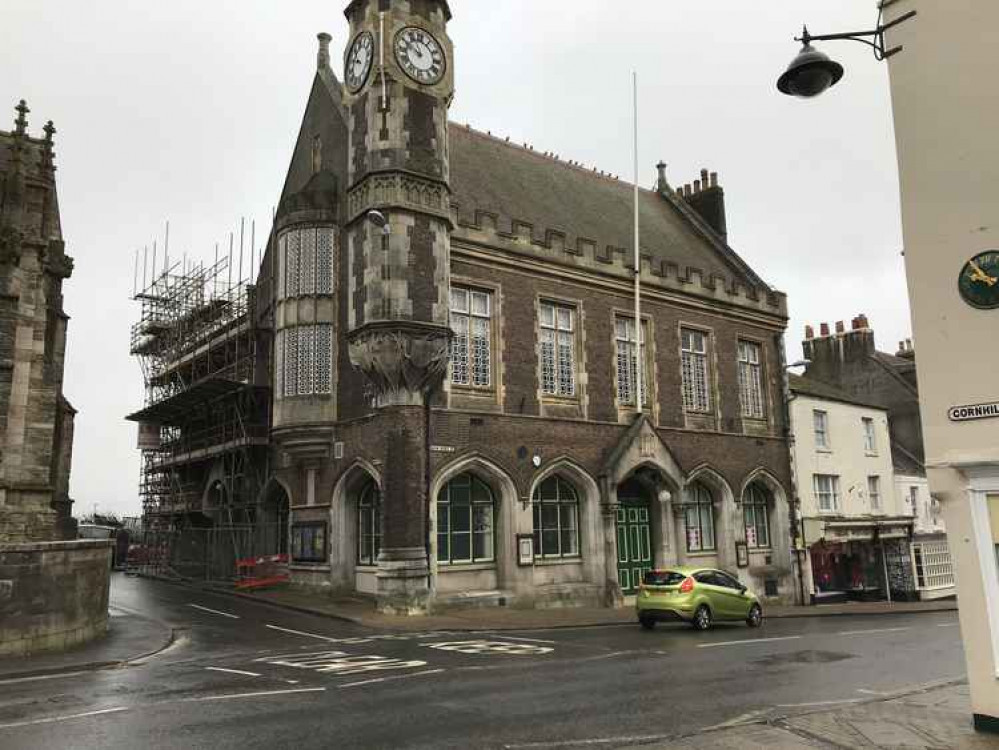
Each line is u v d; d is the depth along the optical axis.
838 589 32.16
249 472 29.45
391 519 20.52
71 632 14.65
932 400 8.17
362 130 22.48
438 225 22.05
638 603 19.00
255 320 30.34
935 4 8.49
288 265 25.50
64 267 23.47
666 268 28.44
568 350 25.50
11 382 17.28
